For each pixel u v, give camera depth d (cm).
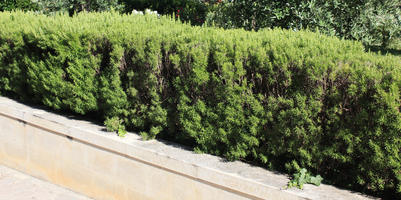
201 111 391
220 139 389
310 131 342
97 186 461
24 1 1048
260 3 607
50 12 1038
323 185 344
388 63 340
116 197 447
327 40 436
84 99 476
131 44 435
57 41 481
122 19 557
